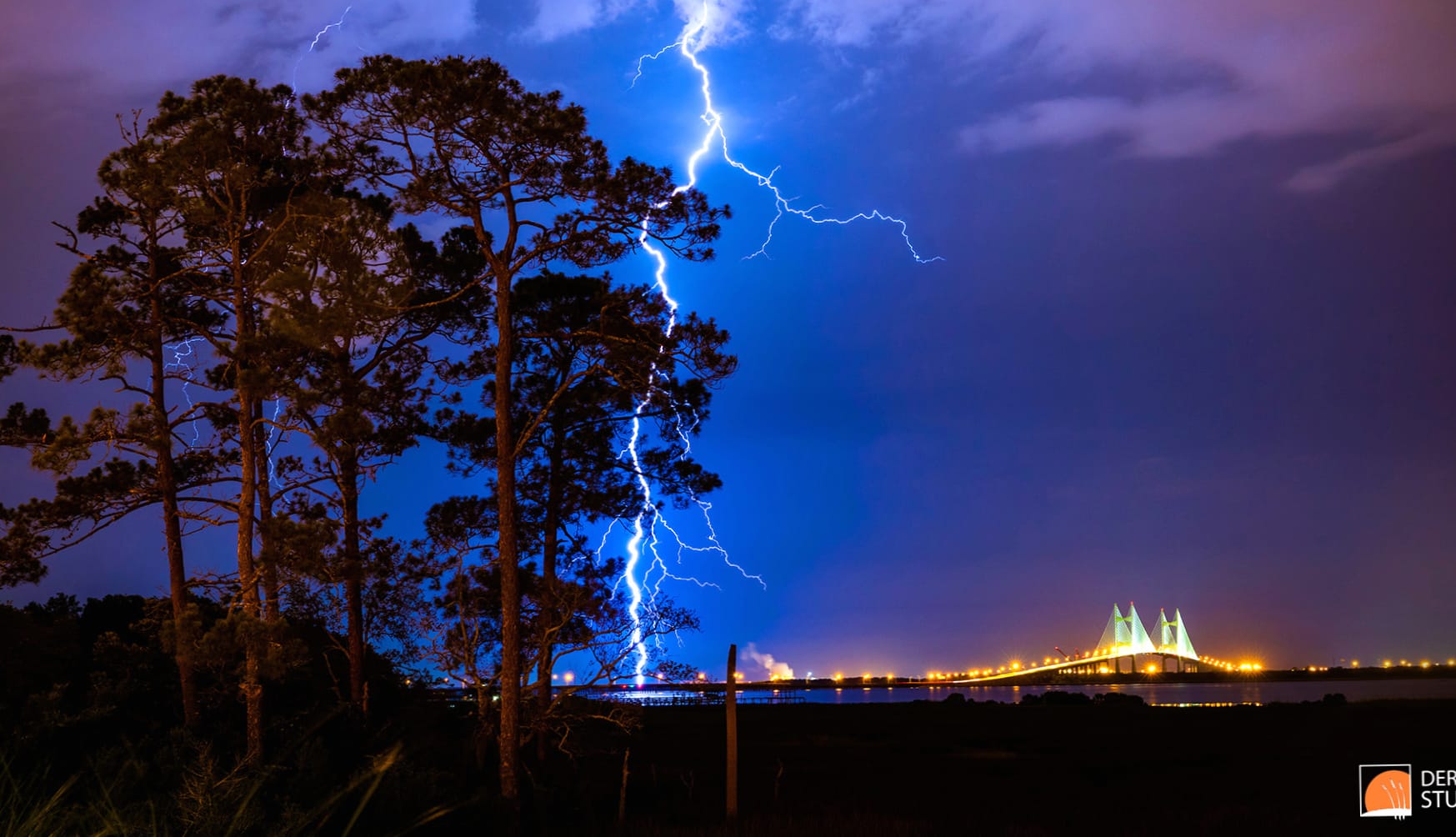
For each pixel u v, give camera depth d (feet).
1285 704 301.63
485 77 71.26
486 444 89.92
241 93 76.84
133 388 76.23
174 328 81.71
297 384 69.21
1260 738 156.15
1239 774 102.73
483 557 81.51
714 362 77.00
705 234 76.38
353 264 72.79
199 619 64.64
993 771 112.68
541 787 68.59
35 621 103.81
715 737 173.68
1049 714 264.11
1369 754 118.11
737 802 71.82
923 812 74.49
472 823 51.83
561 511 89.45
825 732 191.01
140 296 78.43
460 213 74.69
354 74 70.18
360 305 71.31
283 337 71.00
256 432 74.38
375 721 80.48
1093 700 389.19
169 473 74.84
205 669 71.41
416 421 89.81
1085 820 69.00
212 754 44.68
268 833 29.58
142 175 73.77
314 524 67.67
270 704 79.56
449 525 86.33
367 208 76.07
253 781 33.45
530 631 79.10
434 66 69.56
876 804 80.23
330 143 74.95
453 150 72.43
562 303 91.97
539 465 89.92
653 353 75.36
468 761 77.41
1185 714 242.17
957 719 241.55
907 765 120.57
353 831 38.86
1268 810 71.41
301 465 85.97
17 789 21.45
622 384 76.95
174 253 80.48
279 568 66.95
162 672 78.23
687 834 61.00
